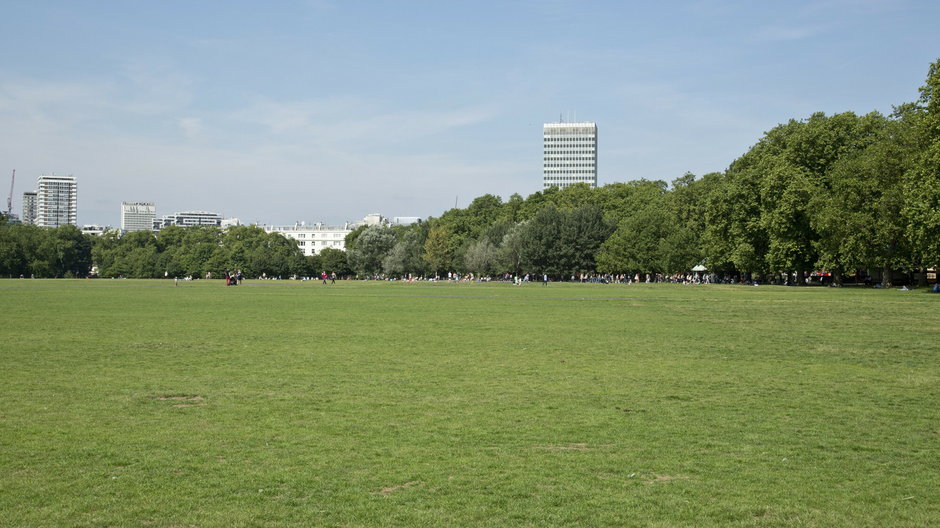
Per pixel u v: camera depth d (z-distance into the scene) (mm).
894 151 84062
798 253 105438
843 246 87312
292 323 43625
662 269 152500
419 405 19047
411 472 13203
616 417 17719
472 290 105750
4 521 10781
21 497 11805
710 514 11211
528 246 180125
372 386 21828
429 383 22406
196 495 11945
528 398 20062
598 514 11188
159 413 17922
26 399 19562
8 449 14570
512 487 12398
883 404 19375
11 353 28984
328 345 32312
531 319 47688
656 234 154750
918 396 20516
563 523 10820
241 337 35438
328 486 12414
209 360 27312
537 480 12781
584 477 12953
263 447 14828
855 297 74375
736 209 115875
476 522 10836
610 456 14305
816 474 13211
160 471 13188
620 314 52531
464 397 20172
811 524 10828
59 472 13109
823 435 16031
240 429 16328
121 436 15633
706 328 41219
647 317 49562
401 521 10875
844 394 20797
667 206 165750
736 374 24391
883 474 13219
